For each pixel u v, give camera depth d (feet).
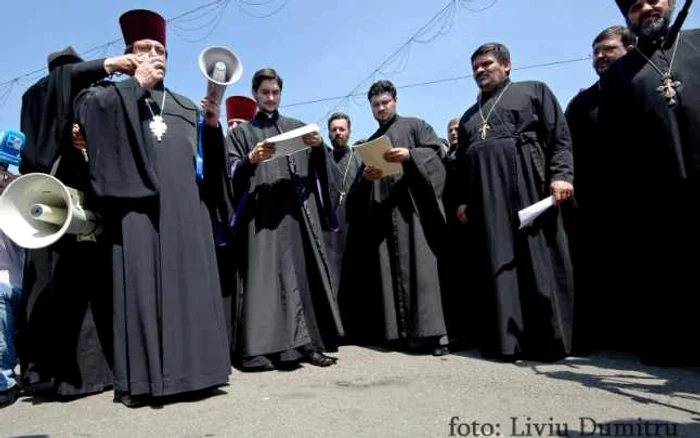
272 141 14.02
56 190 11.50
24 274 12.95
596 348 15.55
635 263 13.35
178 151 12.17
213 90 12.84
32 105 12.57
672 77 12.41
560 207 14.61
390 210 16.93
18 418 10.83
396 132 17.57
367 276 18.57
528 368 13.28
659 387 11.02
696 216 12.37
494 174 14.78
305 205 15.62
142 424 9.87
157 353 11.06
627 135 13.14
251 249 14.87
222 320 12.39
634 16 12.75
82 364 12.19
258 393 11.75
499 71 15.40
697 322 12.69
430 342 16.14
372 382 12.35
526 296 14.32
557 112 14.64
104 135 11.39
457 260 16.99
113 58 12.00
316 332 15.71
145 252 11.40
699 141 12.09
